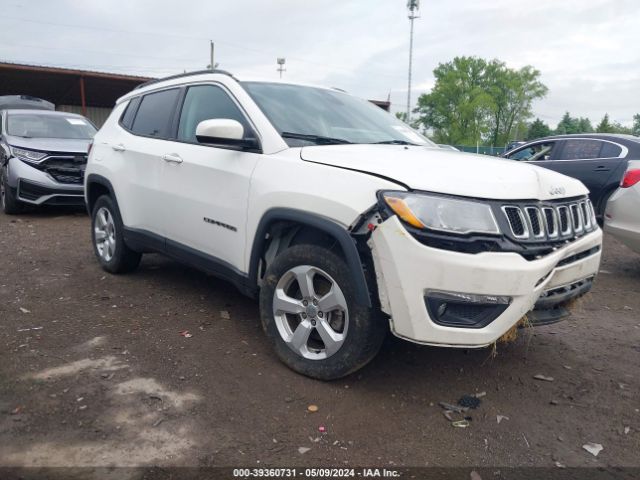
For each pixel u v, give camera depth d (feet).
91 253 20.90
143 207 15.43
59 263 19.26
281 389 10.47
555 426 9.75
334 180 10.13
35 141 29.35
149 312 14.44
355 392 10.51
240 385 10.57
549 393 10.95
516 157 33.81
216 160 12.78
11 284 16.58
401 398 10.41
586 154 30.04
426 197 9.13
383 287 9.46
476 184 9.47
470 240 9.00
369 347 9.98
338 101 14.58
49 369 10.98
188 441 8.77
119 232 16.83
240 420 9.41
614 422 9.95
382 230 9.25
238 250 12.18
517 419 9.93
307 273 10.60
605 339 14.06
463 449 8.93
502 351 12.89
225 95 13.47
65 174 28.76
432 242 9.02
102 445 8.58
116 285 16.70
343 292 10.02
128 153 16.15
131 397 10.00
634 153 28.12
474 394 10.76
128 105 17.71
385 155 10.69
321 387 10.61
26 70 75.31
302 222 10.39
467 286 9.00
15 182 28.17
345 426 9.39
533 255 9.57
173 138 14.71
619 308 16.85
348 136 12.94
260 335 13.07
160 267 18.79
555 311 11.00
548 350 13.16
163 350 12.07
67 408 9.56
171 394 10.15
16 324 13.32
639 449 9.13
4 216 29.50
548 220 10.06
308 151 11.18
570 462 8.72
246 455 8.50
